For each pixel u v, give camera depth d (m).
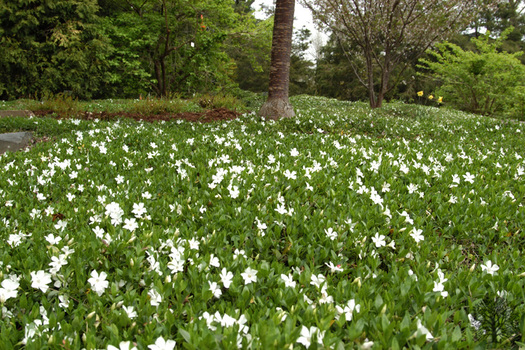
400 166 4.55
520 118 18.09
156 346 1.44
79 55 17.14
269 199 3.29
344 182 3.87
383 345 1.52
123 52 18.98
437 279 2.05
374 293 1.96
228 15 21.00
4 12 16.19
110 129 6.74
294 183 3.79
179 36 21.70
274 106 9.28
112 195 3.49
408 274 2.15
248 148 5.52
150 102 10.76
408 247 2.67
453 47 20.72
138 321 1.74
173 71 21.75
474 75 20.38
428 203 3.61
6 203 3.28
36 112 10.04
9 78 16.67
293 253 2.47
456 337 1.56
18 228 2.78
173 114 10.10
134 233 2.56
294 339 1.52
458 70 20.22
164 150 5.24
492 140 7.93
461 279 2.18
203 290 1.89
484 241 2.95
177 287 1.92
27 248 2.43
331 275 2.36
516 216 3.32
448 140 7.83
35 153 5.29
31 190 3.75
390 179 4.00
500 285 2.13
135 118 9.34
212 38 20.53
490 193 3.86
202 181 3.83
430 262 2.49
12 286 1.79
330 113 11.76
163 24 20.25
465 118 12.86
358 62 37.56
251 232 2.75
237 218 2.90
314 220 2.91
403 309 1.86
